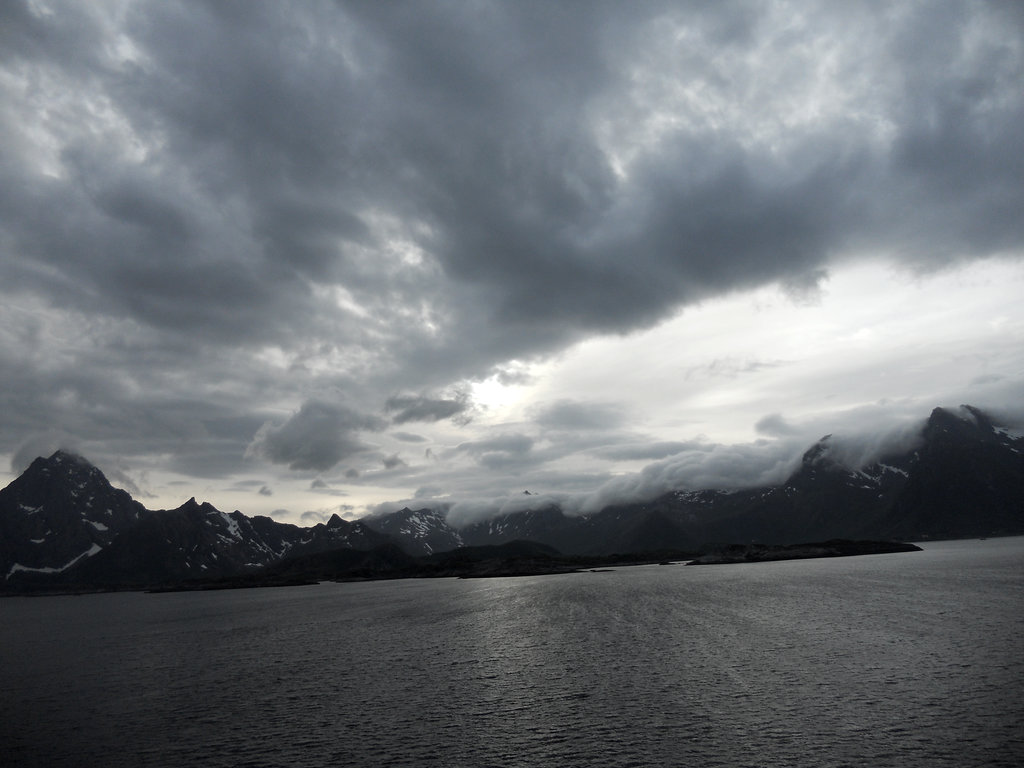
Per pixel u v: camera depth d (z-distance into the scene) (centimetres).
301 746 3878
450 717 4284
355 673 5956
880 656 5259
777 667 5081
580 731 3844
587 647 6506
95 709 5162
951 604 8162
